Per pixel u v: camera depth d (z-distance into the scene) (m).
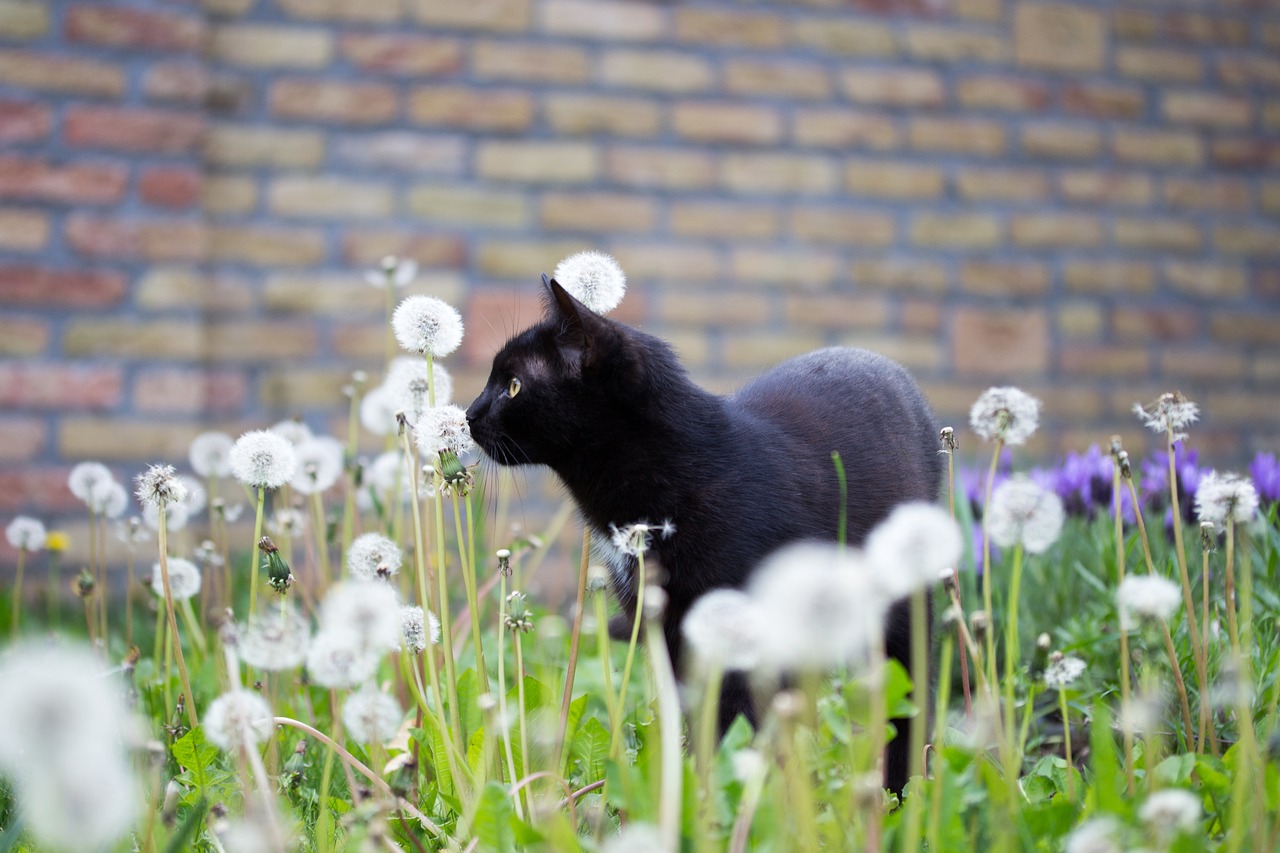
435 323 1.88
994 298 4.63
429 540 2.15
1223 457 4.77
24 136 3.77
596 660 2.45
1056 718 2.39
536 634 2.61
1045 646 1.77
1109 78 4.74
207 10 4.09
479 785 1.60
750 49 4.46
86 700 1.03
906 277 4.57
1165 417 1.80
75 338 3.80
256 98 4.14
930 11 4.59
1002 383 4.62
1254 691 1.88
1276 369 4.84
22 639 2.66
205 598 2.61
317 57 4.18
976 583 2.71
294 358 4.14
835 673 1.91
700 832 1.25
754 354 4.45
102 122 3.83
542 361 2.11
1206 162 4.82
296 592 2.71
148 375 3.85
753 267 4.45
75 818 1.06
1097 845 1.19
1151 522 2.63
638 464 2.01
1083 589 2.64
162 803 1.58
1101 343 4.71
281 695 2.28
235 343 4.11
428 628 1.71
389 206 4.22
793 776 1.21
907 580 1.24
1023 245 4.66
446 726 1.71
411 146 4.23
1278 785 1.49
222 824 1.30
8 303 3.75
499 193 4.29
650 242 4.38
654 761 1.36
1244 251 4.85
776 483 1.98
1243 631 1.63
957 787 1.37
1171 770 1.53
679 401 2.02
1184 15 4.80
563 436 2.08
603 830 1.62
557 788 1.58
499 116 4.29
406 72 4.23
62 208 3.79
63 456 3.77
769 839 1.29
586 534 1.87
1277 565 2.27
